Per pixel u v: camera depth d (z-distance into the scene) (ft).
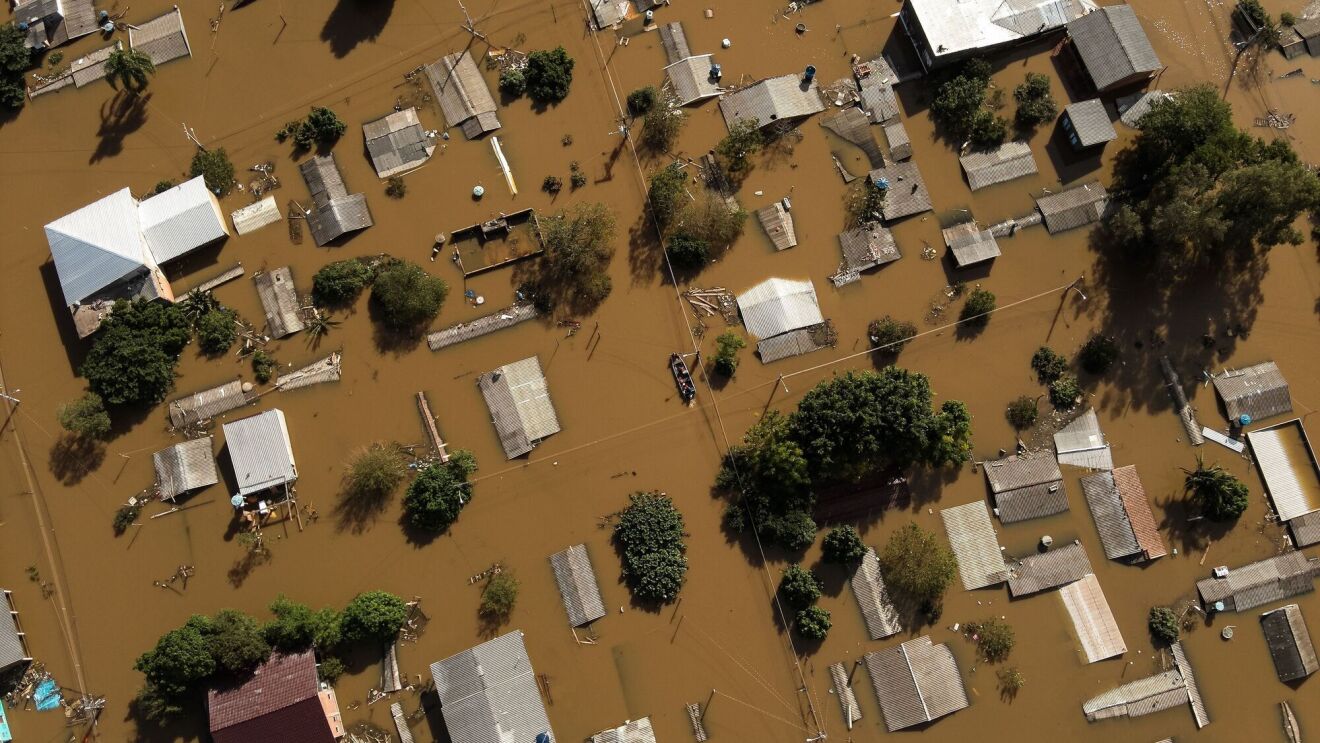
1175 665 175.63
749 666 172.35
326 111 187.32
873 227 188.44
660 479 178.70
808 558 175.42
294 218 186.60
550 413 180.04
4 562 173.37
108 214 178.91
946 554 171.53
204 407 178.09
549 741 162.50
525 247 186.29
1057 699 173.68
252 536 173.17
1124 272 188.75
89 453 176.96
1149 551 177.99
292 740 159.33
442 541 175.22
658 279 186.09
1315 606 179.22
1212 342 186.80
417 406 180.14
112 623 171.22
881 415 167.22
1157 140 184.55
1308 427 185.78
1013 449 181.88
